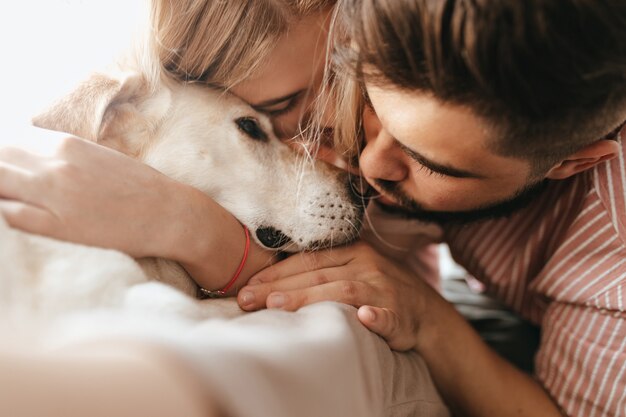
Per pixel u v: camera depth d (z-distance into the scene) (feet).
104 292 2.73
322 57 3.76
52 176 2.92
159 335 2.12
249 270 3.61
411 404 3.27
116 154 3.22
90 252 2.88
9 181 2.84
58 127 3.41
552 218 4.06
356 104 3.46
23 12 3.89
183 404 1.77
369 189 4.04
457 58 2.46
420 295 3.82
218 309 3.17
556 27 2.38
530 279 4.40
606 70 2.54
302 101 3.96
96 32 3.92
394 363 3.33
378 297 3.54
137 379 1.79
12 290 2.57
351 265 3.71
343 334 2.86
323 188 3.93
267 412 2.06
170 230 3.18
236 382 2.03
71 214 2.90
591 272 3.72
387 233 4.40
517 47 2.39
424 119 2.68
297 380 2.33
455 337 3.85
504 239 4.32
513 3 2.34
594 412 3.73
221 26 3.59
